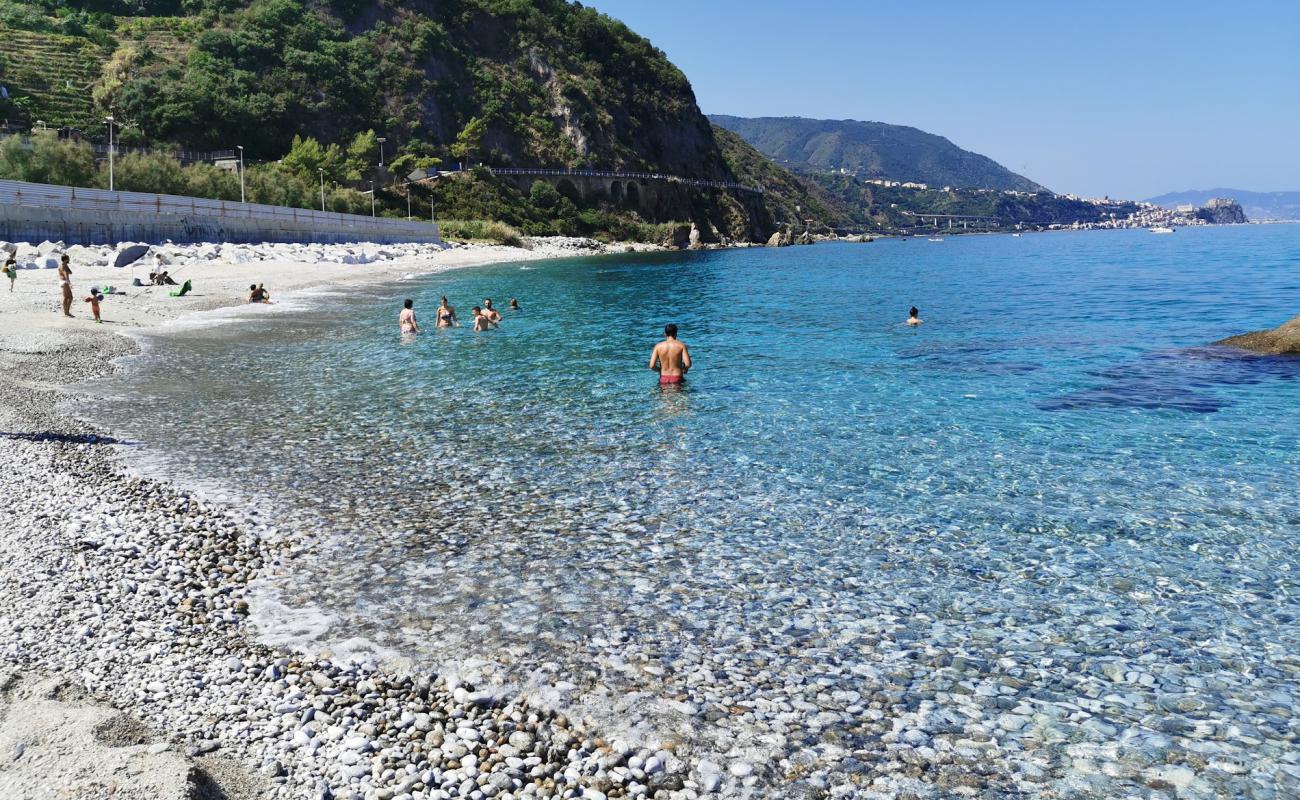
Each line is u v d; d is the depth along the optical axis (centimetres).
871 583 830
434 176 13400
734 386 1859
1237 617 749
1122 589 809
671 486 1146
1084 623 744
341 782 519
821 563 880
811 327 2998
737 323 3147
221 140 11631
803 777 538
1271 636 715
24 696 588
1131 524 975
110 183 7350
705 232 16912
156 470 1202
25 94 10550
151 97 11162
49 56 11500
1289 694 628
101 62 11831
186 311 3347
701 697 631
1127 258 8512
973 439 1370
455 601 795
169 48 12631
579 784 528
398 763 542
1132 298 4003
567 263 8738
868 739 579
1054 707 616
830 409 1614
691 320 3259
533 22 16925
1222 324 2917
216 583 824
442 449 1343
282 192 9550
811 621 754
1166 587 812
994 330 2850
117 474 1163
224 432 1445
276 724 581
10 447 1254
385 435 1436
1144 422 1464
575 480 1177
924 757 557
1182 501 1050
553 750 563
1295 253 8850
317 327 2964
